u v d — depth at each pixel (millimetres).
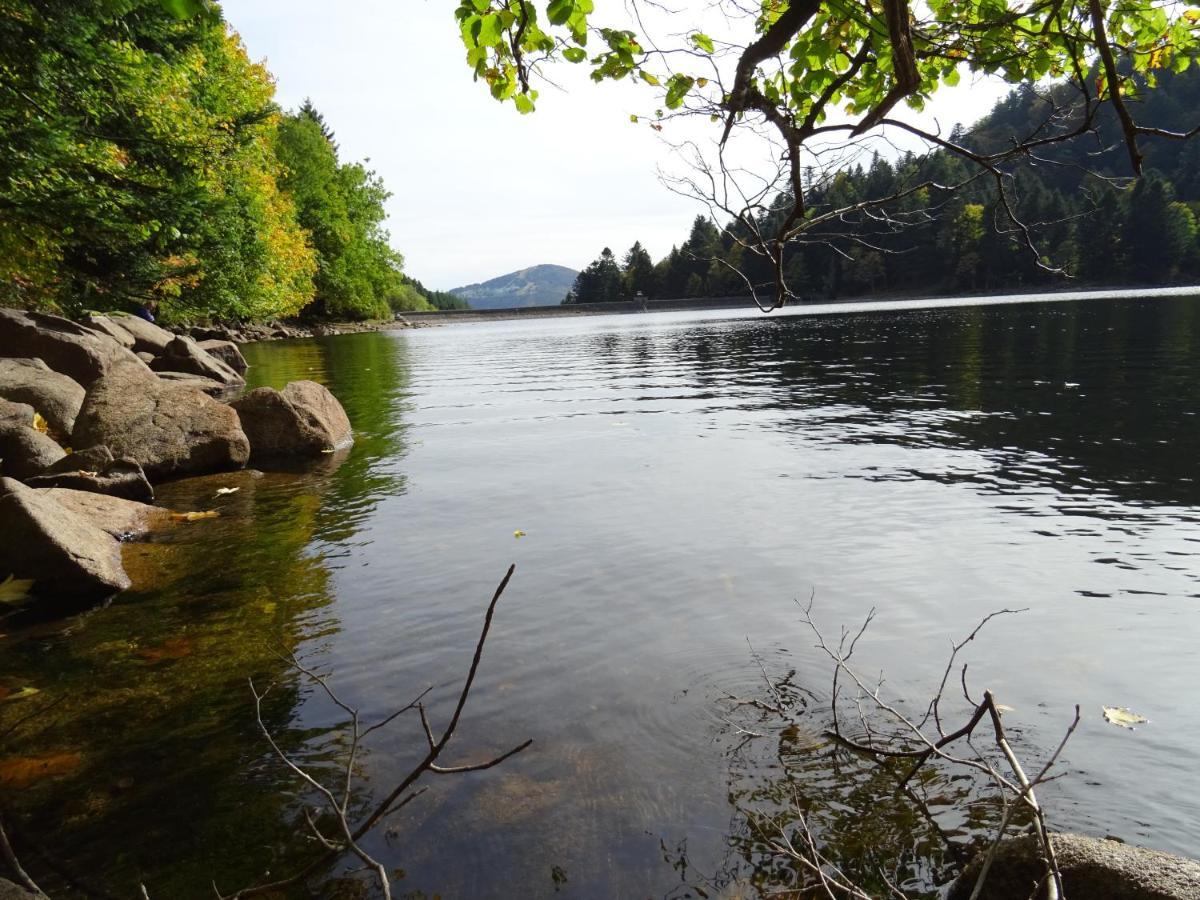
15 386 11758
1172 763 3111
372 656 4336
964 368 17734
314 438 10852
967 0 2619
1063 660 3996
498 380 20625
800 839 2756
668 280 103562
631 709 3650
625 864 2672
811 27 2689
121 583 5629
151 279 16594
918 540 6000
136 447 9305
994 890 2412
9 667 4363
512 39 2760
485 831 2854
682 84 2645
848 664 4031
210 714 3781
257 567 5988
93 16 11336
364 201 77875
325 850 2797
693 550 5926
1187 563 5316
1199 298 45906
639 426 11961
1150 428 9883
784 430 11039
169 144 14266
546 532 6574
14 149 10938
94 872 2734
